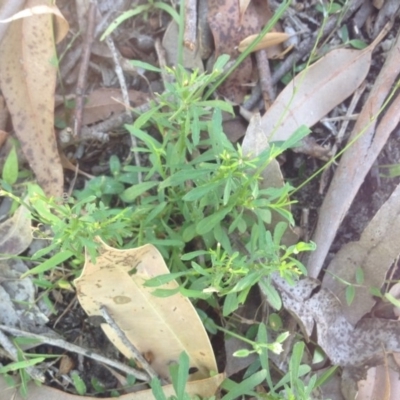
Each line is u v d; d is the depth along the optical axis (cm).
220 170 35
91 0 45
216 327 41
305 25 46
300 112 44
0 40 43
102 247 36
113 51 45
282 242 43
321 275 44
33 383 42
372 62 46
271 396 38
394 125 43
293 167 45
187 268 42
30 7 43
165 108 45
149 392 41
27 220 42
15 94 43
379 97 44
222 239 38
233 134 45
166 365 42
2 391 42
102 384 43
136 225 41
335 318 42
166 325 40
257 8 45
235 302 37
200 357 41
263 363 38
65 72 46
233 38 45
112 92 46
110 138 46
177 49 46
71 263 42
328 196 44
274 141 44
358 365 42
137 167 41
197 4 45
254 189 36
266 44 45
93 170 46
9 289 43
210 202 38
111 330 41
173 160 39
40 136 43
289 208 44
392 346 41
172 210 42
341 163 44
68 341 44
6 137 44
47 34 43
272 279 41
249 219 40
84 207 43
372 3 46
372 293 42
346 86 45
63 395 42
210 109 44
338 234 45
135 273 38
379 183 45
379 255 42
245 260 39
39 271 39
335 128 46
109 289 39
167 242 39
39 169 43
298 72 46
